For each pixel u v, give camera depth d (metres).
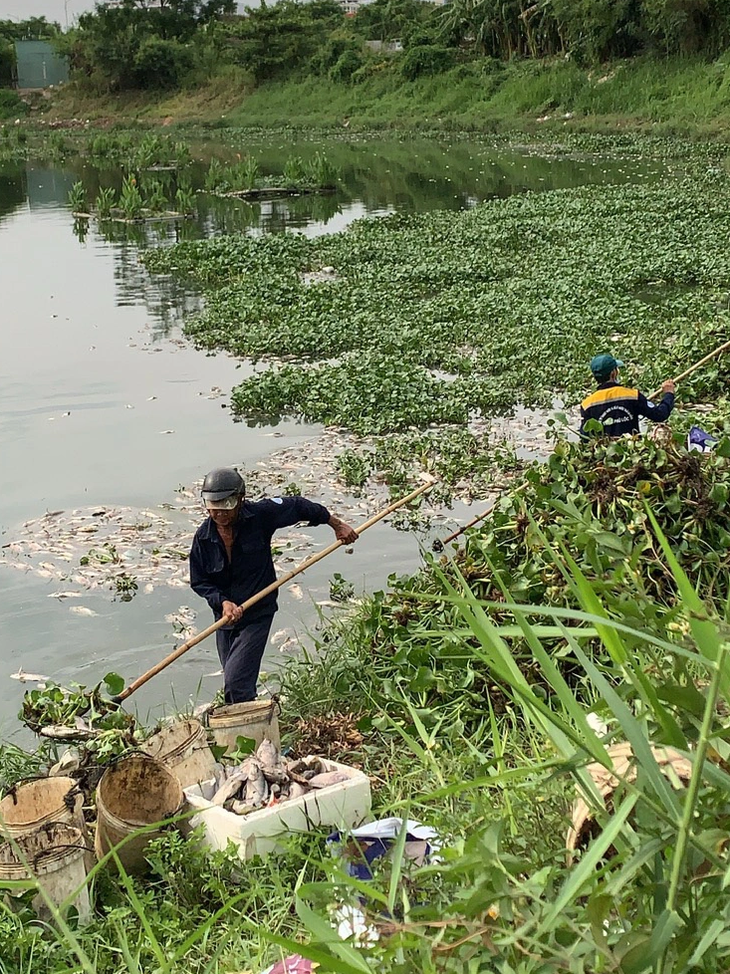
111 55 85.38
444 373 15.98
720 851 2.89
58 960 4.37
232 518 6.66
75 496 11.59
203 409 14.78
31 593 9.38
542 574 6.71
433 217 30.73
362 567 9.59
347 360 16.42
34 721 6.07
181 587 9.41
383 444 12.60
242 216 35.09
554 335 16.92
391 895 3.04
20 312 21.61
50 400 15.41
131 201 35.34
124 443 13.37
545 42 65.56
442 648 6.44
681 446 7.38
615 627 2.68
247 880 4.81
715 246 23.28
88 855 5.01
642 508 6.80
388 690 6.53
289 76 81.00
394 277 22.64
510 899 2.67
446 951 2.76
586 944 2.57
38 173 52.22
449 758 5.55
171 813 5.16
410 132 61.97
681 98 51.59
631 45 58.38
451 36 71.56
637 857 2.59
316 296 21.17
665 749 3.09
